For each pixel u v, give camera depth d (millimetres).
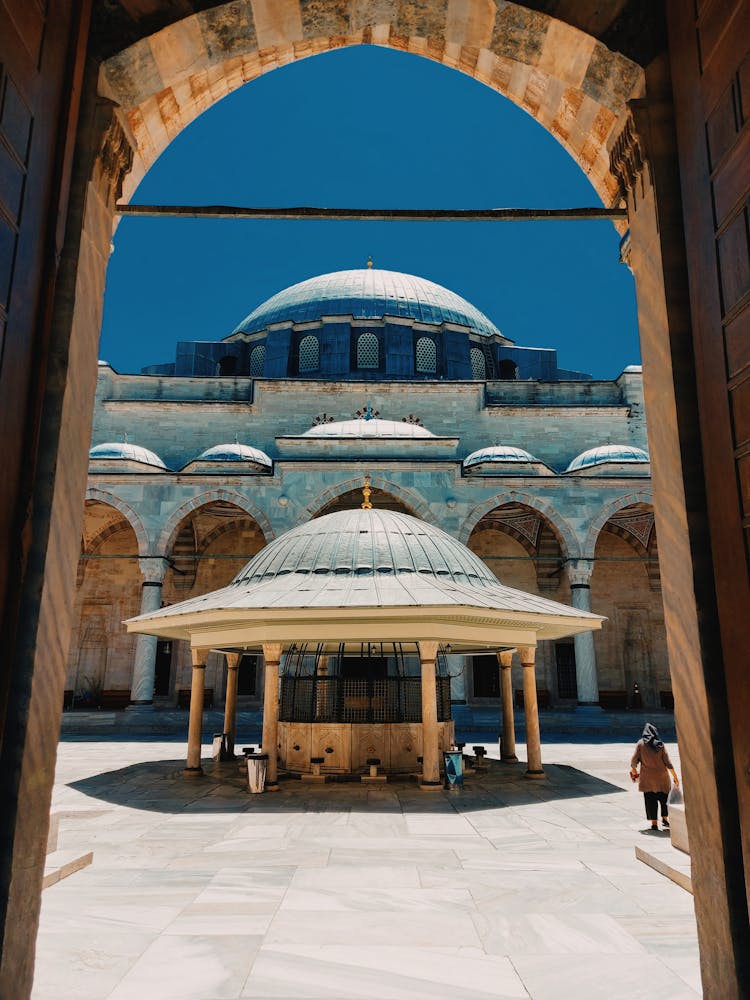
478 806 12039
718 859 3787
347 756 14930
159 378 42344
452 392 40875
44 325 3967
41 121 3873
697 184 4148
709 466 4039
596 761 19250
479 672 37000
